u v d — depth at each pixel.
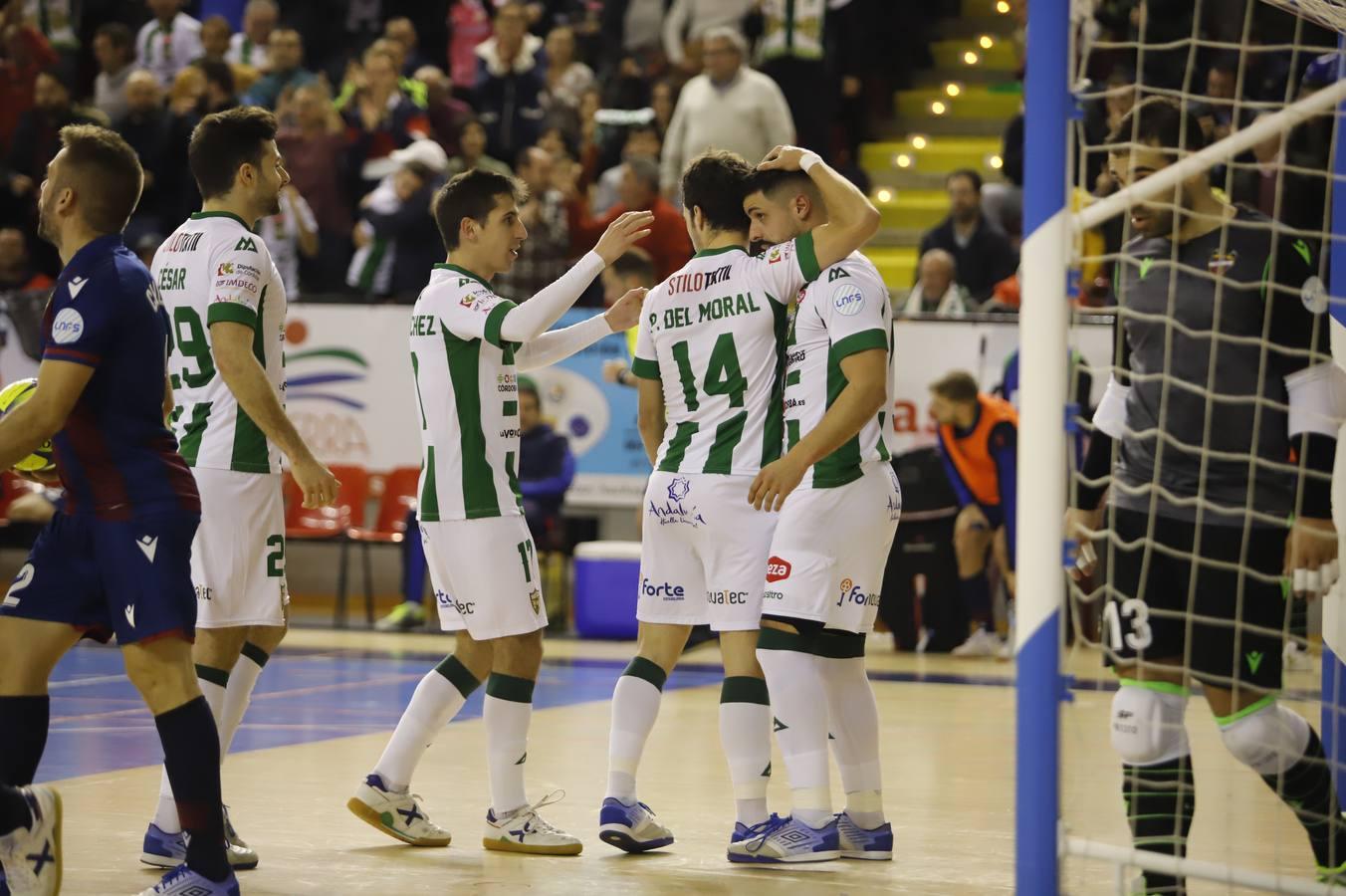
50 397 9.12
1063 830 8.62
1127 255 10.62
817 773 11.60
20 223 36.78
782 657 11.62
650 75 38.47
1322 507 10.14
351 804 11.98
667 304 12.43
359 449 31.75
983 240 32.06
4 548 32.94
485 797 14.42
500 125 37.59
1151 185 9.20
